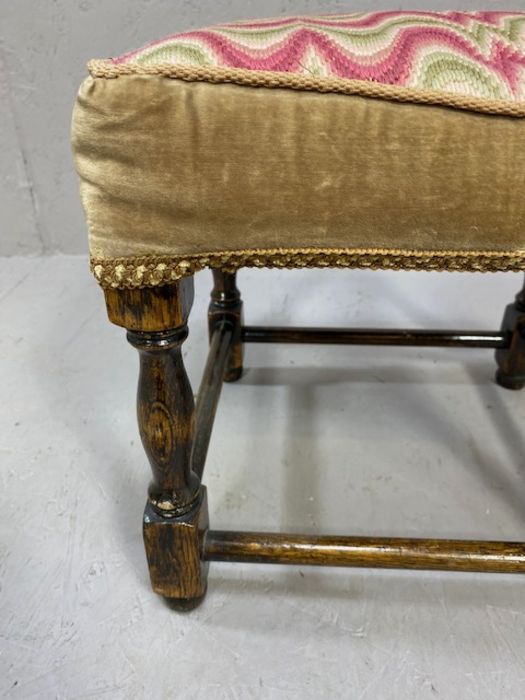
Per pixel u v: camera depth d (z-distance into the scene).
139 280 0.35
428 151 0.32
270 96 0.31
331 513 0.60
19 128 1.12
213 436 0.70
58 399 0.77
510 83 0.32
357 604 0.51
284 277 1.12
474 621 0.49
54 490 0.62
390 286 1.08
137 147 0.31
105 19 1.03
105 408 0.75
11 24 1.03
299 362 0.86
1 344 0.89
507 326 0.77
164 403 0.41
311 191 0.32
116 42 1.05
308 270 1.15
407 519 0.59
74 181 1.18
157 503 0.45
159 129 0.31
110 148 0.31
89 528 0.58
